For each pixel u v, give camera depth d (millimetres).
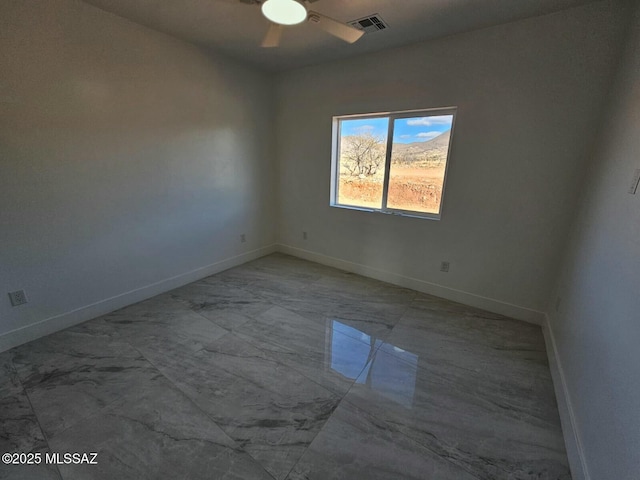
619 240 1316
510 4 1903
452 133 2586
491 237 2566
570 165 2127
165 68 2588
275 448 1373
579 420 1354
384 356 2047
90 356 1985
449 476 1268
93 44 2131
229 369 1888
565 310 1947
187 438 1413
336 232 3625
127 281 2654
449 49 2430
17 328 2068
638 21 1593
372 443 1409
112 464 1290
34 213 2039
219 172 3279
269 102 3697
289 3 1547
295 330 2340
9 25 1776
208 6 2057
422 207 2975
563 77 2037
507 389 1770
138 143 2525
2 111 1821
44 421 1489
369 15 2082
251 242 3902
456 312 2666
